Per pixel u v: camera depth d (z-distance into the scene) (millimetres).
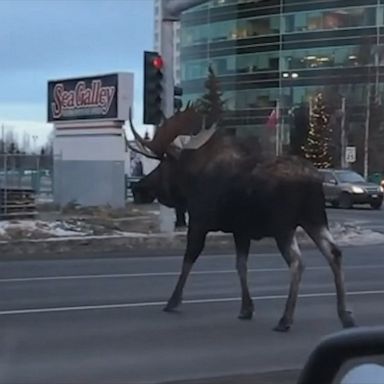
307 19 82875
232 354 9023
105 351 9062
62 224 26094
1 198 28531
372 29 78812
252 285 14797
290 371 8195
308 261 19562
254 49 86188
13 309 11836
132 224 26516
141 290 13953
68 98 38781
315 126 71875
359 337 2891
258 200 10445
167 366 8398
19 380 7754
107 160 35281
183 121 11477
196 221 11086
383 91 75188
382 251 22609
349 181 42219
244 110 86500
